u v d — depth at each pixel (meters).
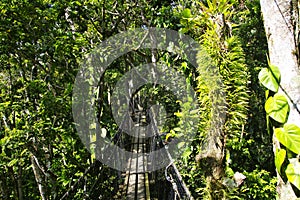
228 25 1.88
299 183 1.25
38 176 4.75
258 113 3.49
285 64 1.31
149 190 5.12
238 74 1.77
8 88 4.75
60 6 4.08
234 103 1.76
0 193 5.29
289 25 1.32
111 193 5.02
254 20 3.82
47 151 4.72
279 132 1.29
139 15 5.05
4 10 3.71
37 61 4.25
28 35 3.99
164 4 3.51
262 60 3.86
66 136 4.09
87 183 4.26
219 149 1.83
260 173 2.98
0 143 3.68
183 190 2.75
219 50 1.78
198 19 2.05
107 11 4.76
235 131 1.83
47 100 3.98
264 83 1.35
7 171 5.16
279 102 1.31
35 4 3.93
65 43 4.04
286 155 1.29
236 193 1.90
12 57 4.25
